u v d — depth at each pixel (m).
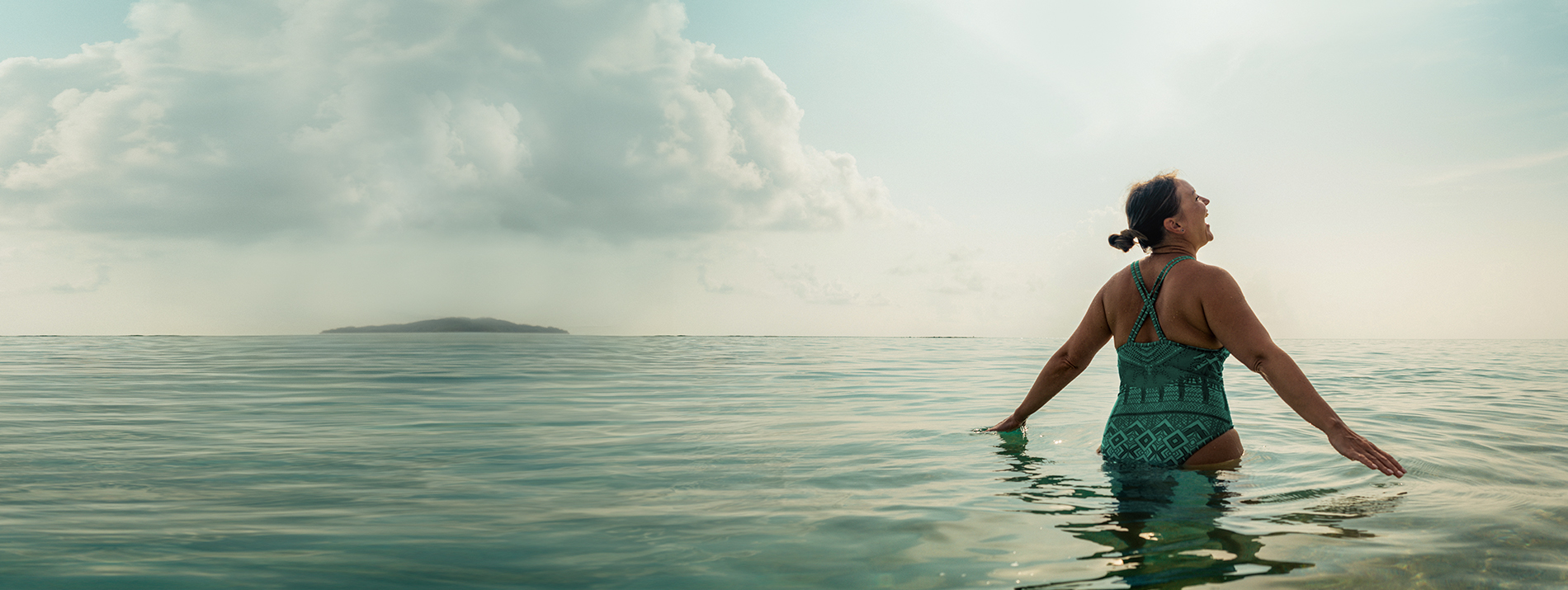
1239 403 3.96
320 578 1.16
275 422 3.35
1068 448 2.48
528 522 1.51
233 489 1.88
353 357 10.73
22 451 2.50
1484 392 4.99
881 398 4.61
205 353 11.89
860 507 1.63
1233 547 1.29
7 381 5.91
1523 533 1.36
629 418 3.47
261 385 5.61
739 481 1.95
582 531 1.44
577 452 2.46
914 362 9.79
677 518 1.54
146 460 2.33
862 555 1.27
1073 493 1.75
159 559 1.26
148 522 1.53
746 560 1.24
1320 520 1.47
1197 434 2.08
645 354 12.62
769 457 2.33
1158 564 1.20
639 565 1.22
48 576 1.16
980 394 4.94
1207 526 1.44
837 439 2.72
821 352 14.12
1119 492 1.76
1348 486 1.79
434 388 5.41
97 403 4.25
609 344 19.45
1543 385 5.65
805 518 1.53
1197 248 2.36
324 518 1.56
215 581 1.15
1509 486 1.79
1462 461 2.12
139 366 8.08
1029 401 2.75
